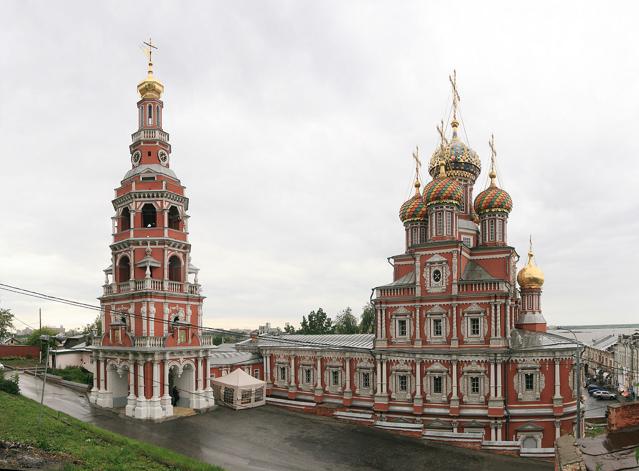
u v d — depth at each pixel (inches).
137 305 2107.5
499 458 1593.3
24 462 1004.6
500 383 1911.9
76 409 2103.8
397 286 2169.0
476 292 2000.5
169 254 2207.2
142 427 1851.6
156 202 2223.2
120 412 2080.5
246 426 1930.4
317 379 2361.0
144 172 2249.0
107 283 2368.4
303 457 1561.3
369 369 2217.0
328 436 1815.9
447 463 1535.4
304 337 2807.6
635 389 3454.7
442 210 2153.1
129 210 2257.6
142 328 2065.7
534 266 2251.5
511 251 2182.6
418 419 2015.3
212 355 2637.8
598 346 5073.8
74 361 3425.2
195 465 1186.6
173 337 2116.1
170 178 2311.8
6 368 3297.2
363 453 1619.1
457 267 2062.0
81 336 4069.9
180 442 1660.9
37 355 3779.5
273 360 2586.1
